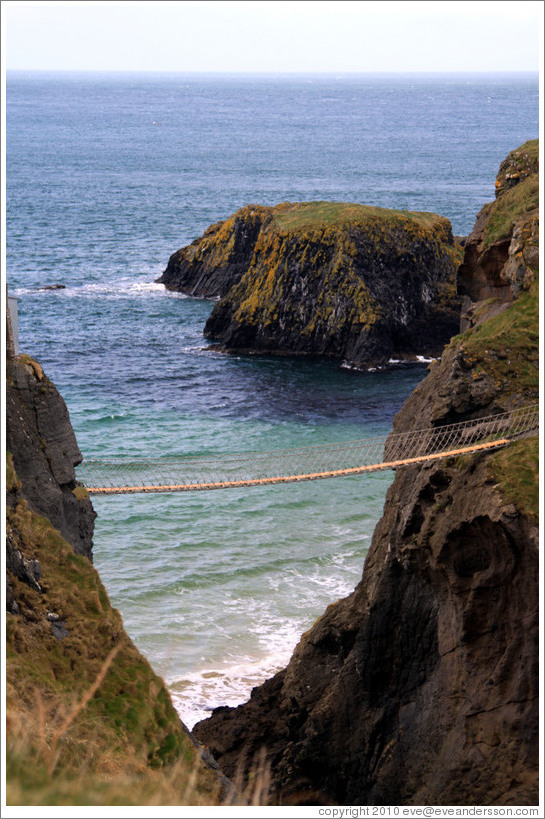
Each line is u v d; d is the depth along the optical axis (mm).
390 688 36812
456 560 33250
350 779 36500
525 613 30594
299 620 45344
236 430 70062
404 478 40375
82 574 29750
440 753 32719
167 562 50312
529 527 30297
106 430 69562
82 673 26203
